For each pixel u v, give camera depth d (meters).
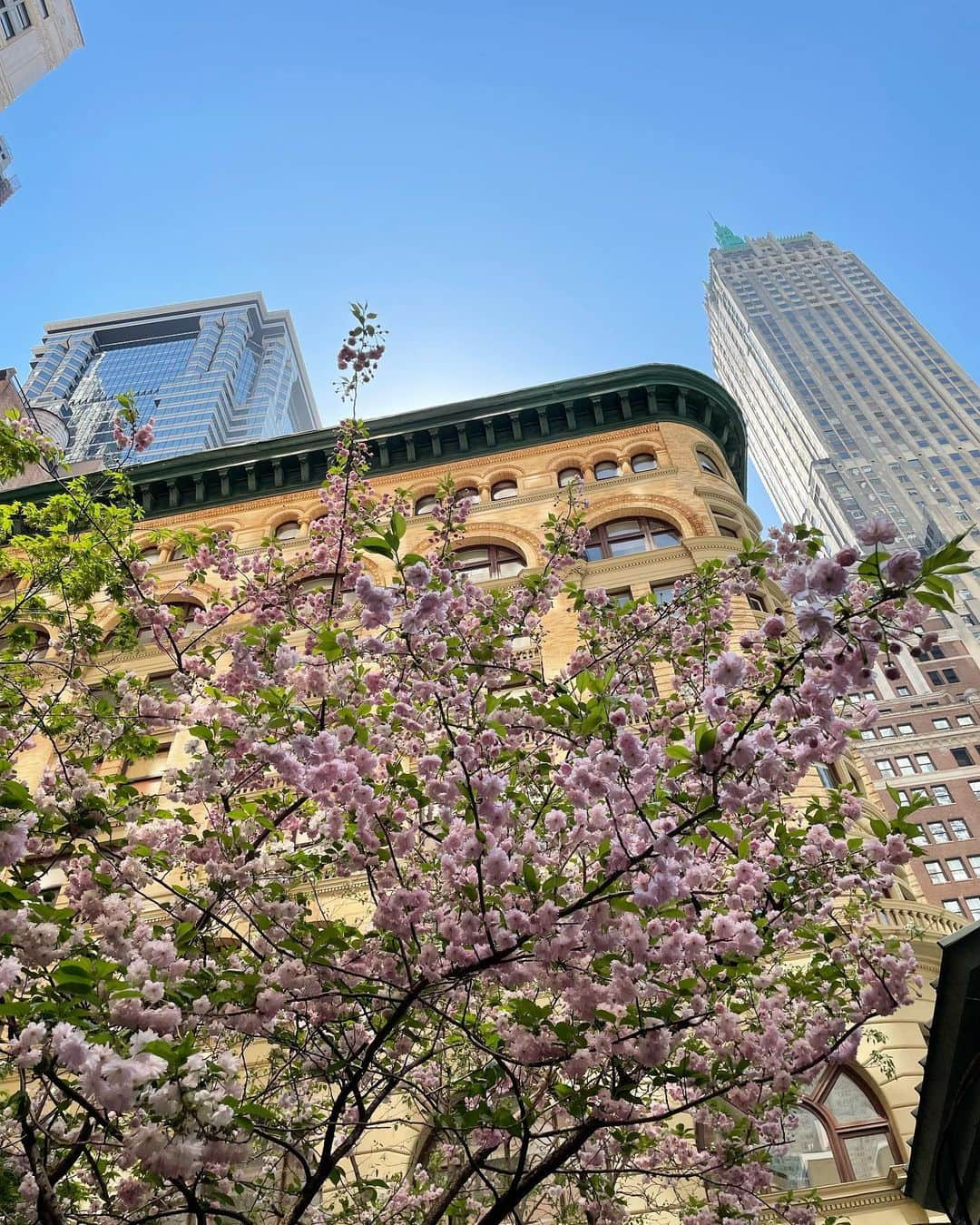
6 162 92.25
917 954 12.10
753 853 6.98
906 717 65.88
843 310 165.50
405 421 25.06
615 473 23.34
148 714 8.36
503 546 21.36
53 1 84.38
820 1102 10.66
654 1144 7.50
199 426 168.62
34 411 41.47
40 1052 4.38
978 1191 5.60
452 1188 6.30
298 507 24.56
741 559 7.39
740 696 6.99
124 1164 5.10
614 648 9.46
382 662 8.50
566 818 6.46
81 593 10.36
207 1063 4.19
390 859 6.41
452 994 6.66
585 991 5.06
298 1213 5.52
